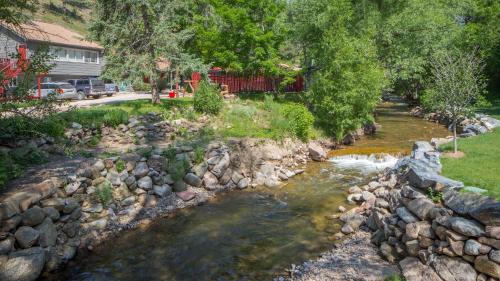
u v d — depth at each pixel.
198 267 8.23
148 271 8.07
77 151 13.02
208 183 13.34
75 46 36.97
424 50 25.30
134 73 17.73
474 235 6.46
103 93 30.88
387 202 9.73
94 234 9.57
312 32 23.36
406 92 43.53
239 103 22.06
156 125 16.34
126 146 14.27
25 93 9.97
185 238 9.63
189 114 18.17
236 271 8.04
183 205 11.91
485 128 17.86
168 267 8.23
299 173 15.41
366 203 10.98
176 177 12.75
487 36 30.94
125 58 18.14
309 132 19.56
